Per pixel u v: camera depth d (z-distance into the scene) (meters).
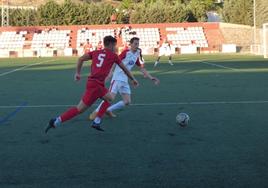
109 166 6.46
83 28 67.31
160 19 72.50
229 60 39.69
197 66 31.56
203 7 82.06
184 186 5.50
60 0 87.62
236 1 76.25
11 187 5.57
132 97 14.64
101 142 8.06
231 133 8.66
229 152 7.18
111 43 8.75
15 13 72.69
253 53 57.09
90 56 8.75
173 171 6.15
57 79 22.50
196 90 16.48
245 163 6.51
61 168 6.38
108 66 8.67
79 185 5.60
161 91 16.38
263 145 7.64
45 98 14.77
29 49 63.09
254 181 5.65
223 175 5.93
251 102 12.98
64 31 66.88
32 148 7.64
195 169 6.23
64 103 13.48
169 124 9.71
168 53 34.72
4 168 6.41
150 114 11.12
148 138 8.34
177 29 66.94
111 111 10.62
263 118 10.30
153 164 6.52
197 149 7.41
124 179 5.82
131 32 65.81
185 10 73.38
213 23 68.06
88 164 6.58
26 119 10.66
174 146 7.65
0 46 64.19
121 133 8.85
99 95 8.67
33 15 72.44
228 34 67.31
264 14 69.19
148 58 49.38
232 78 21.44
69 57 55.22
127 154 7.14
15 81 21.50
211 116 10.65
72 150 7.48
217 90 16.33
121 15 72.94
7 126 9.73
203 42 64.81
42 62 41.62
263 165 6.39
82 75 24.98
